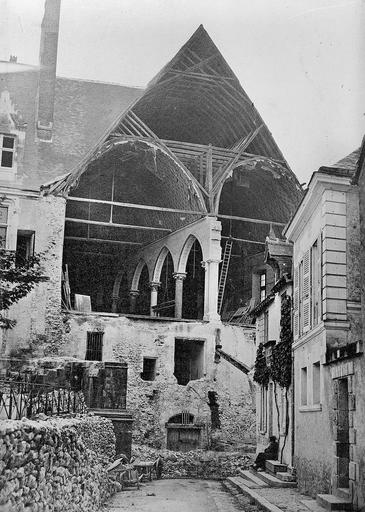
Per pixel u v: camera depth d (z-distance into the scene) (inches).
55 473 426.6
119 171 1540.4
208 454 1165.7
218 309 1588.3
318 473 673.0
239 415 1348.4
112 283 1732.3
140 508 660.1
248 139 1437.0
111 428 888.3
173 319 1360.7
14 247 1250.6
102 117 1364.4
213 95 1428.4
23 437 348.8
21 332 1226.6
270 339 1019.3
